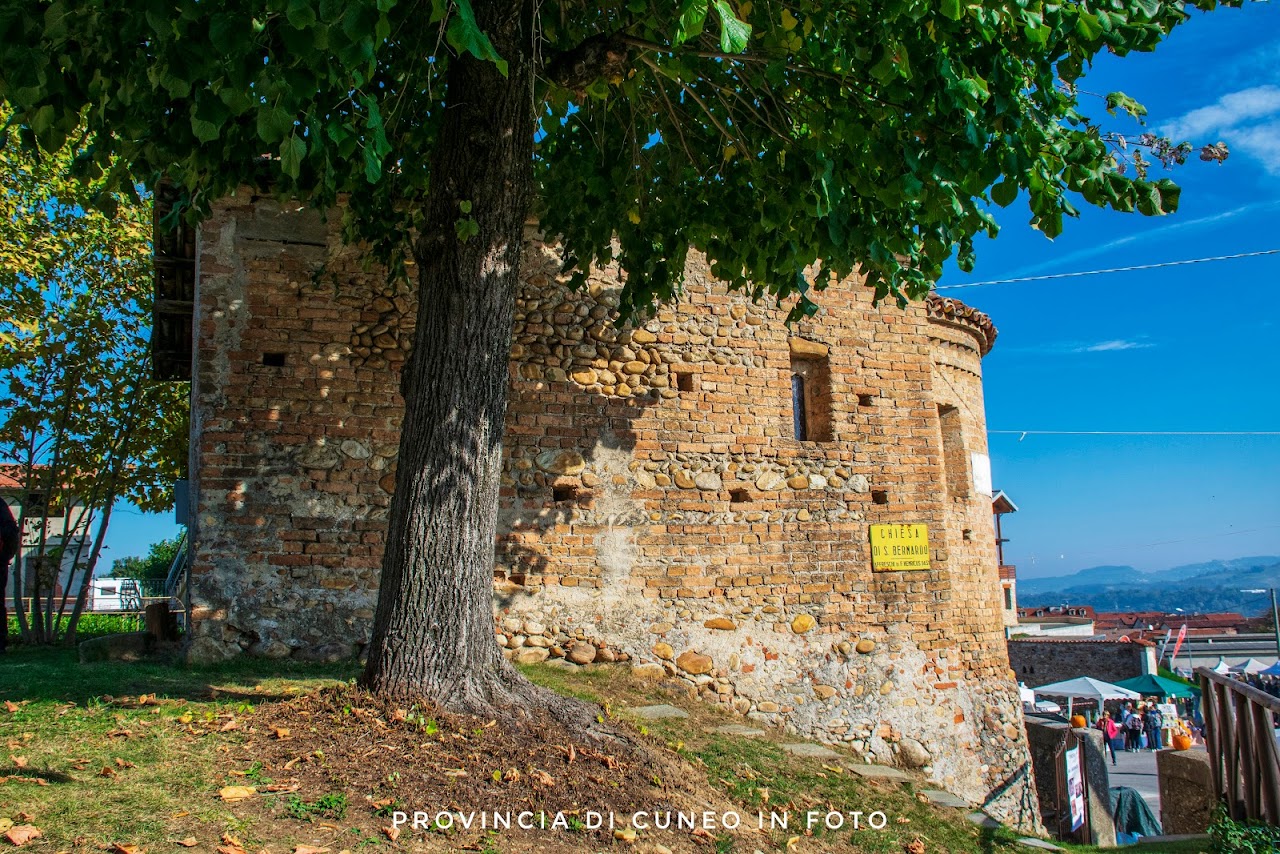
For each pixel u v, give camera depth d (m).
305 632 7.85
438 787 4.55
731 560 9.20
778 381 9.73
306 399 8.16
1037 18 4.72
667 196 7.73
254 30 4.07
